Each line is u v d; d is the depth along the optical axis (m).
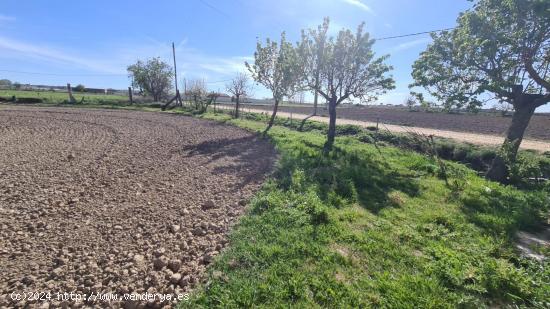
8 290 3.18
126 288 3.20
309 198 5.68
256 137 14.30
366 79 13.18
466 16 8.21
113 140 12.39
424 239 4.52
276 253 3.90
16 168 7.71
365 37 12.53
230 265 3.62
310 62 13.48
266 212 5.15
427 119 28.53
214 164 8.81
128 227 4.64
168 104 30.22
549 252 4.34
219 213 5.24
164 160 9.22
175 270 3.59
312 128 19.89
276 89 17.92
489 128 21.27
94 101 32.00
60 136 12.89
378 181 7.54
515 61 7.75
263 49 17.92
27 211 5.09
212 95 31.11
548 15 6.75
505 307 3.20
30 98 29.45
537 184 8.49
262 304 3.01
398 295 3.17
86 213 5.11
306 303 3.04
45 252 3.90
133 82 37.81
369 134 16.41
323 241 4.27
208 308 2.95
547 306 3.09
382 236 4.51
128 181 6.99
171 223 4.82
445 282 3.49
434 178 8.23
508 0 7.26
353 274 3.56
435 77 9.04
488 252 4.27
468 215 5.58
